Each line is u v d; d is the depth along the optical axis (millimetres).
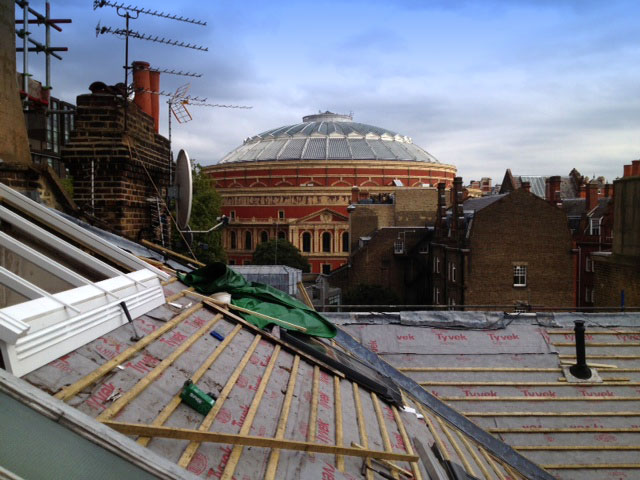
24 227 7059
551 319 15133
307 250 112688
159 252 11883
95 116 13406
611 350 14492
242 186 130250
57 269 6164
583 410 13117
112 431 3863
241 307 9453
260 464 5309
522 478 10438
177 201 14594
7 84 10625
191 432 4816
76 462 3730
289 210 117688
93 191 13312
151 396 5367
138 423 4828
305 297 17062
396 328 14633
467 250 47125
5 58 10531
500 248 47469
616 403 13289
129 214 13828
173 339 6824
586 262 60406
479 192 124438
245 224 117875
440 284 56281
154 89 19875
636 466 12312
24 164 10594
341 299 66438
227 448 5223
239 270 18219
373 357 12164
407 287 69500
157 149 16109
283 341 8906
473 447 10289
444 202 58906
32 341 4734
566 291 47906
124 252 8312
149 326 6832
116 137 13336
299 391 7391
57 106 33875
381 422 7961
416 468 7059
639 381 13742
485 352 14109
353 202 90312
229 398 6129
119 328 6340
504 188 93938
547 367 13930
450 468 7172
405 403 9938
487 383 13406
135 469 3838
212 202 64438
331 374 8758
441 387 13359
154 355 6168
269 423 6082
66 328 5297
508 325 14961
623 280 20031
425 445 7211
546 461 12281
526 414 12891
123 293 6789
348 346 12250
